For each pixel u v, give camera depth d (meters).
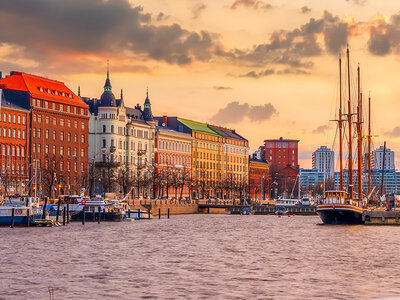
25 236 125.62
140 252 102.94
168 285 73.88
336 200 168.62
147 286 73.31
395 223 169.00
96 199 183.75
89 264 88.88
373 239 127.12
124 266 87.44
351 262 92.56
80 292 70.00
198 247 111.12
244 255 100.06
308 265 89.31
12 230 139.50
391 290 71.88
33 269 83.94
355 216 168.00
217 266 88.00
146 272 82.50
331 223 171.12
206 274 81.25
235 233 142.50
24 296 68.00
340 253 103.31
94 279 77.25
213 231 148.38
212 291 70.81
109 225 164.00
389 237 131.50
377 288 72.88
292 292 70.50
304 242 120.94
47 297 67.62
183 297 67.94
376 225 168.00
